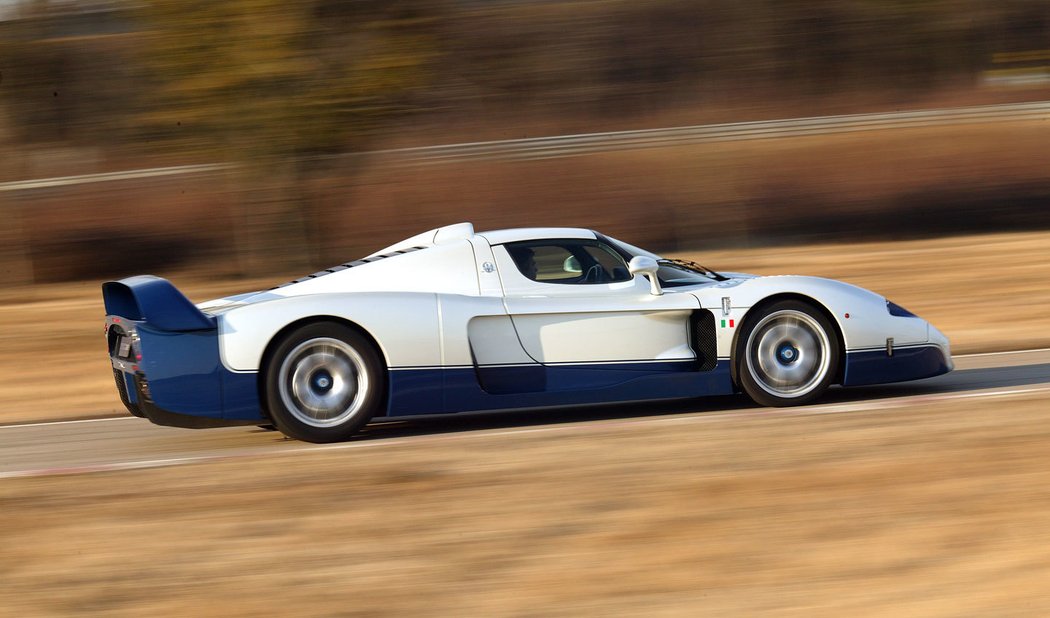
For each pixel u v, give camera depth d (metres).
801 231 45.53
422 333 12.90
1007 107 60.19
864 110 59.41
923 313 24.75
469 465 11.29
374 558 8.53
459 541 8.84
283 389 12.64
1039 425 11.85
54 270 45.16
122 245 48.53
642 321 13.71
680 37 59.66
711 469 10.63
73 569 8.53
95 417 16.94
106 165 62.41
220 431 14.76
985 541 8.20
